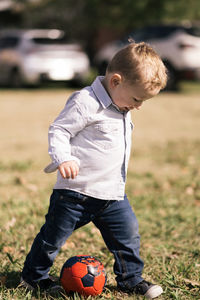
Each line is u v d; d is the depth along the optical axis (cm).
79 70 2272
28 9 3941
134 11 3053
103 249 587
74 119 412
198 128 1515
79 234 628
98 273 438
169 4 3023
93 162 418
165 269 516
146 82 393
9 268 515
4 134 1391
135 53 397
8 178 928
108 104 413
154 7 3045
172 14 3052
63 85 2664
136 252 444
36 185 880
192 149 1199
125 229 436
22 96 2195
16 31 2384
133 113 1800
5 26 4297
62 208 423
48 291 449
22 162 1034
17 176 923
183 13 3053
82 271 434
